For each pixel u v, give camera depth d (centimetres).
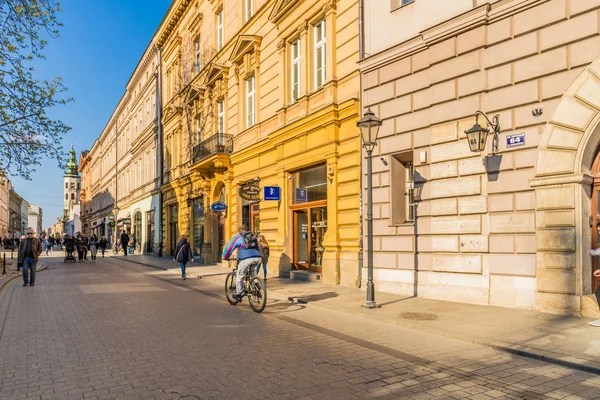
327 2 1315
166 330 719
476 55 898
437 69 972
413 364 533
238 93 1922
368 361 545
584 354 541
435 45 977
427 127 1009
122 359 556
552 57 789
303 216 1494
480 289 881
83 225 7800
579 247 751
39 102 1462
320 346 616
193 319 813
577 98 757
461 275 917
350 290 1142
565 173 767
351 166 1222
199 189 2361
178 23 2828
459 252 920
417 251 1020
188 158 2578
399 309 861
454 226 930
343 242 1245
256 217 1802
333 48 1303
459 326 705
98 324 770
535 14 812
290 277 1459
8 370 517
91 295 1145
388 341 644
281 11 1526
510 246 837
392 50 1087
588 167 774
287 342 639
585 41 750
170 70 3016
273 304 980
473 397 429
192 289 1286
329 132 1288
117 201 4725
